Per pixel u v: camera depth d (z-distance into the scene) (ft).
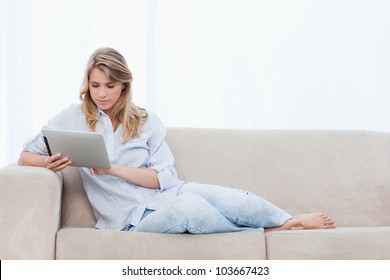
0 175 6.93
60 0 10.20
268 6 10.46
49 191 6.94
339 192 8.70
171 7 10.37
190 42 10.39
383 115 10.56
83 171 7.98
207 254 6.77
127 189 7.88
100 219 7.95
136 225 7.66
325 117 10.54
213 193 7.54
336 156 8.85
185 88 10.40
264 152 8.80
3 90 10.18
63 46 10.19
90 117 8.07
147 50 10.27
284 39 10.48
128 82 8.06
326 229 7.58
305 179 8.71
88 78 8.02
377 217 8.67
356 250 6.94
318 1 10.51
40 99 10.20
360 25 10.57
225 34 10.44
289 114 10.49
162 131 8.40
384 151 8.96
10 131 10.14
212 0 10.41
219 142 8.84
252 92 10.44
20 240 6.85
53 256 6.91
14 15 10.14
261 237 6.89
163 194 7.88
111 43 10.26
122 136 8.16
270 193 8.64
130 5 10.30
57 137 7.28
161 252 6.77
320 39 10.52
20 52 10.15
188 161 8.70
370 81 10.53
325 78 10.53
